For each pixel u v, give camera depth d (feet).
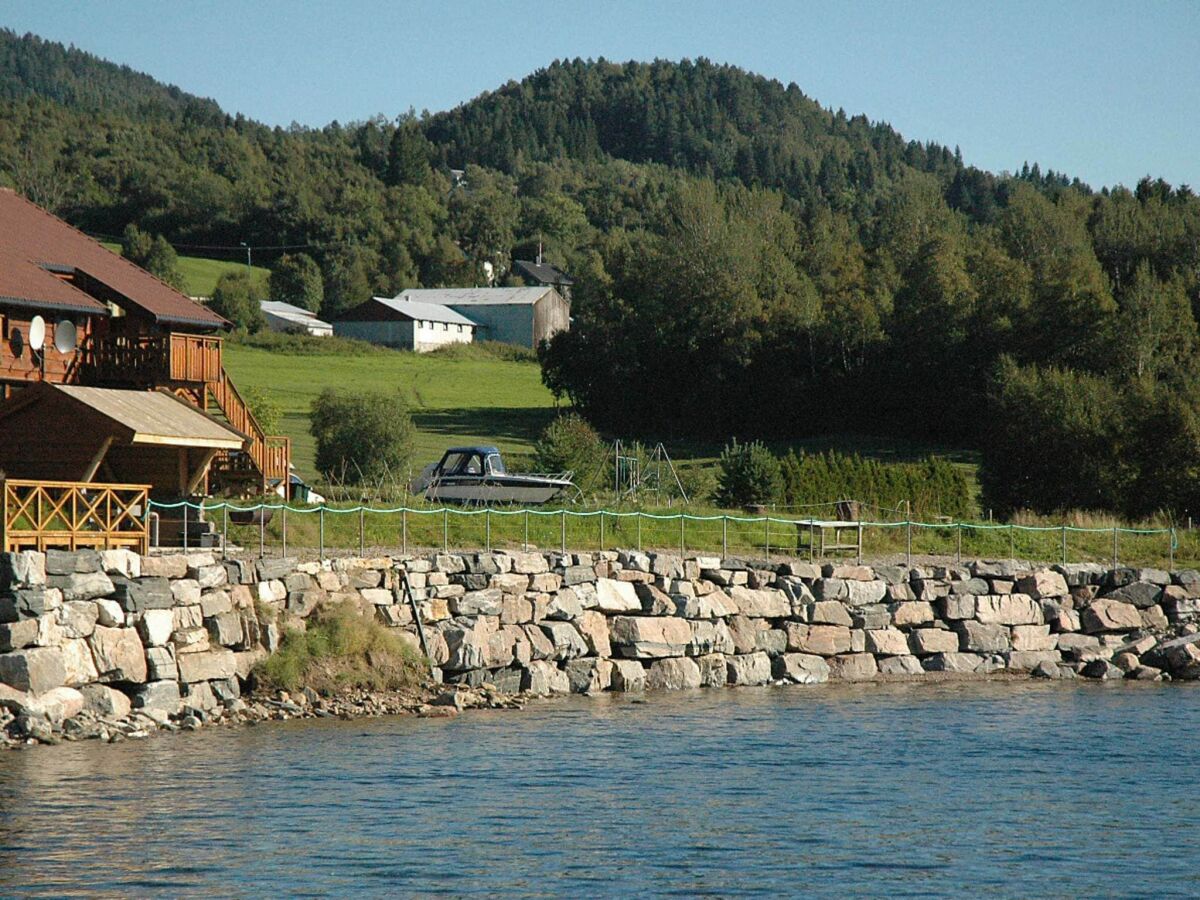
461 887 86.12
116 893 83.15
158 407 166.91
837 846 96.94
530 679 162.61
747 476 255.09
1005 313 512.22
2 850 91.15
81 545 138.72
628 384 561.84
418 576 160.15
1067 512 300.40
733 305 552.41
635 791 112.16
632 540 210.79
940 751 132.36
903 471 276.21
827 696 169.48
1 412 155.63
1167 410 308.40
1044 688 181.06
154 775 112.16
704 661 177.99
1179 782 119.24
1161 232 650.43
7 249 208.13
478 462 245.86
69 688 126.93
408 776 115.03
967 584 201.87
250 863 89.61
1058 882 89.30
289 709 140.87
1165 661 195.21
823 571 193.16
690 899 84.84
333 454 291.99
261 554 157.48
